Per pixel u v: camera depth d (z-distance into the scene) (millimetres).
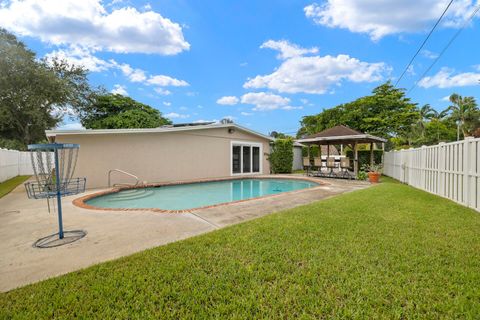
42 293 2248
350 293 2209
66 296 2193
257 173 16625
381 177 13922
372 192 7676
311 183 12430
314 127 27344
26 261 2951
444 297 2131
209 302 2117
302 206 5707
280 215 4812
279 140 17047
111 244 3475
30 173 17734
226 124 14328
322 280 2402
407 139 35969
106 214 5223
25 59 17797
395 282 2355
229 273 2559
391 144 28641
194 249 3164
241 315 1956
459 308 1984
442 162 6777
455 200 6062
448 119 38188
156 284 2373
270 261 2820
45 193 3818
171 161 12133
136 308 2035
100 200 8367
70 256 3084
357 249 3107
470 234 3633
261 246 3230
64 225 4418
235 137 15203
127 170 10672
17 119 19438
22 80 17688
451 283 2330
